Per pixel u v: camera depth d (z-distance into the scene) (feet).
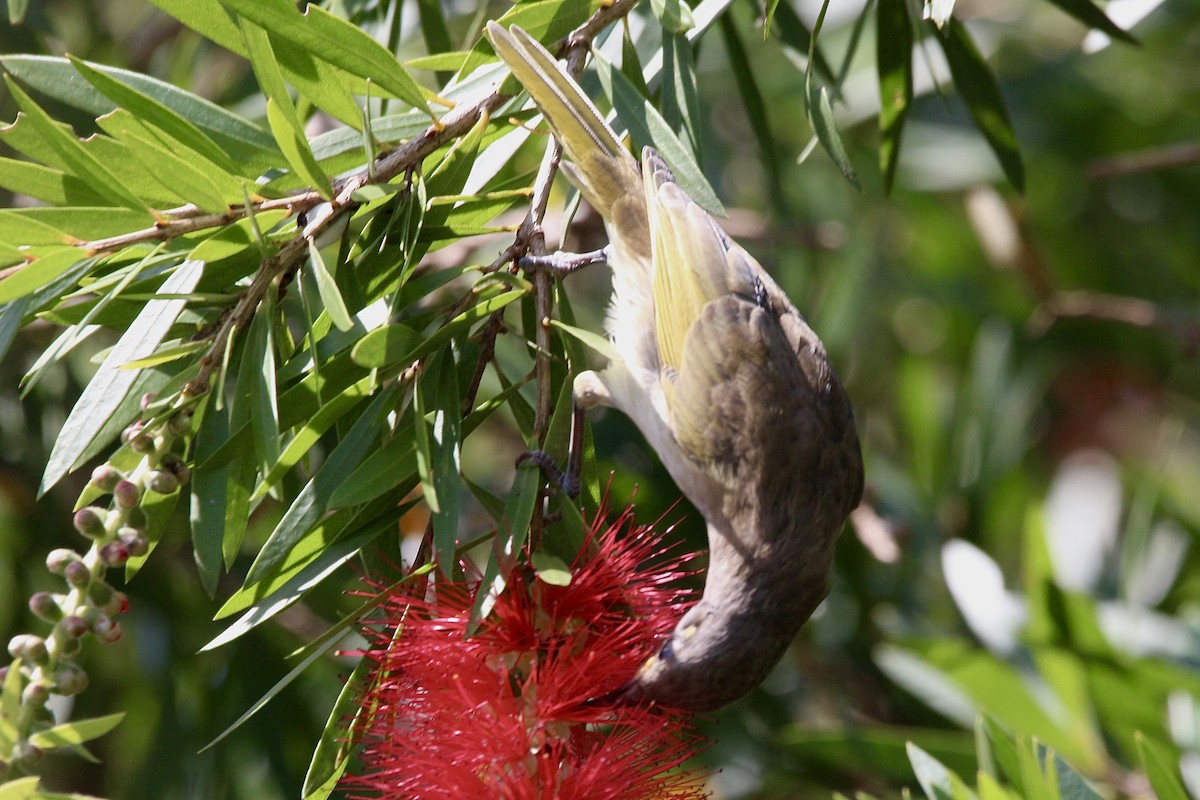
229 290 20.57
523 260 22.06
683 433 25.79
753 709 36.27
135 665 36.45
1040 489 46.29
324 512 19.17
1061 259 46.65
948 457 41.24
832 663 37.55
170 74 39.32
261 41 19.35
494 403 21.18
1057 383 47.37
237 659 34.45
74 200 20.26
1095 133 46.24
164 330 19.04
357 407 21.56
